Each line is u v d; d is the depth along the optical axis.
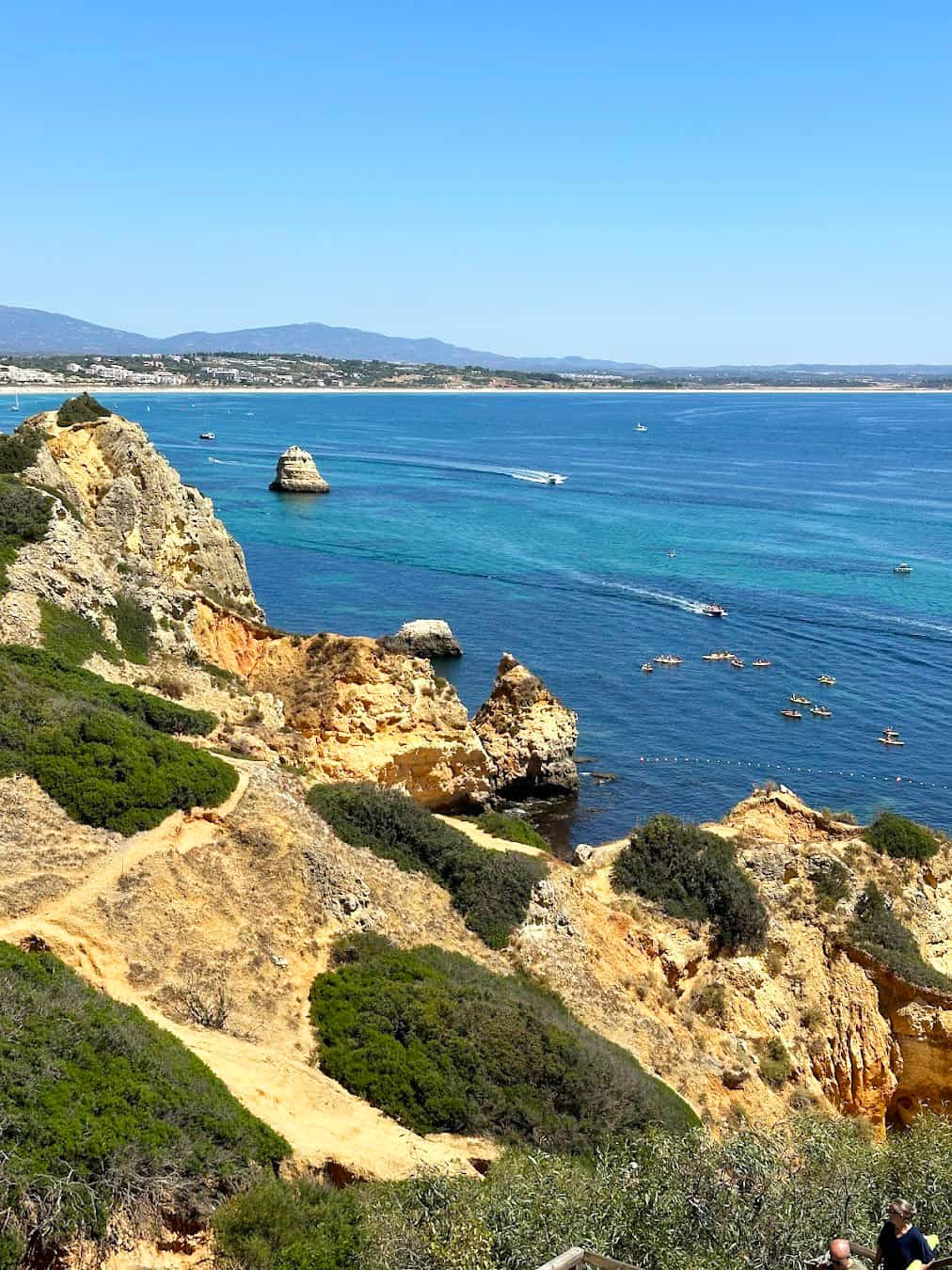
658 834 44.00
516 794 70.25
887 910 44.06
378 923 35.12
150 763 34.34
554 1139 28.22
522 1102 29.16
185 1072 23.81
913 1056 40.50
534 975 36.91
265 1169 22.11
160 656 53.84
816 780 73.75
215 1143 22.05
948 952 45.06
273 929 31.98
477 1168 26.20
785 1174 21.52
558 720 72.00
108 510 64.00
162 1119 21.69
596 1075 30.83
